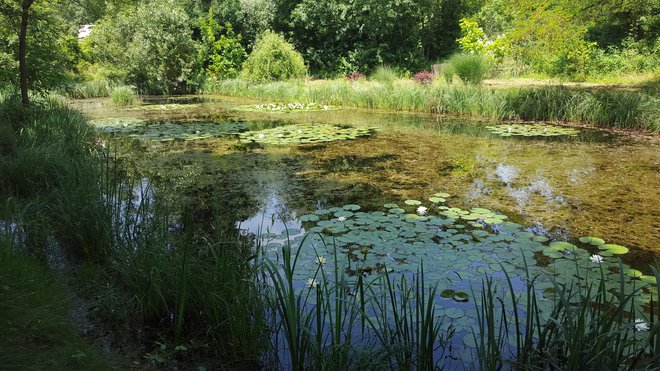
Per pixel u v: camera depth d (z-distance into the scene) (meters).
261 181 5.32
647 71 13.95
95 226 3.36
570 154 6.39
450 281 2.89
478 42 16.53
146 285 2.62
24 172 4.39
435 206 4.32
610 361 1.81
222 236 3.65
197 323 2.55
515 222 3.90
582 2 11.42
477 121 9.77
